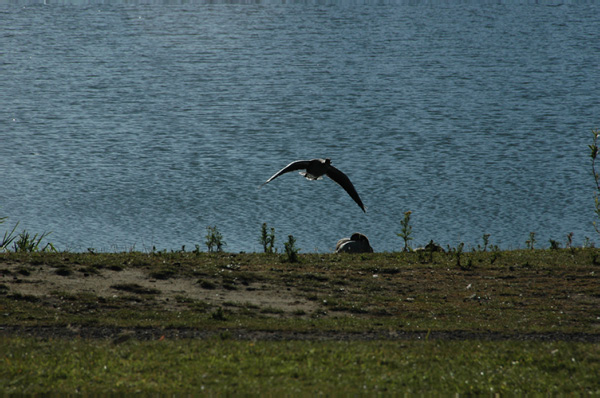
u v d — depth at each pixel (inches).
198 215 1952.5
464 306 890.7
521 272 1051.9
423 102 4510.3
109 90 5019.7
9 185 2279.8
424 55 6998.0
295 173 2591.0
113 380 565.0
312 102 4554.6
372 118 3937.0
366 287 969.5
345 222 1882.4
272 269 1042.7
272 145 3176.7
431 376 587.2
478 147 3088.1
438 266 1090.7
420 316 848.3
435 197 2180.1
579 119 3796.8
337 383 564.4
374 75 5851.4
